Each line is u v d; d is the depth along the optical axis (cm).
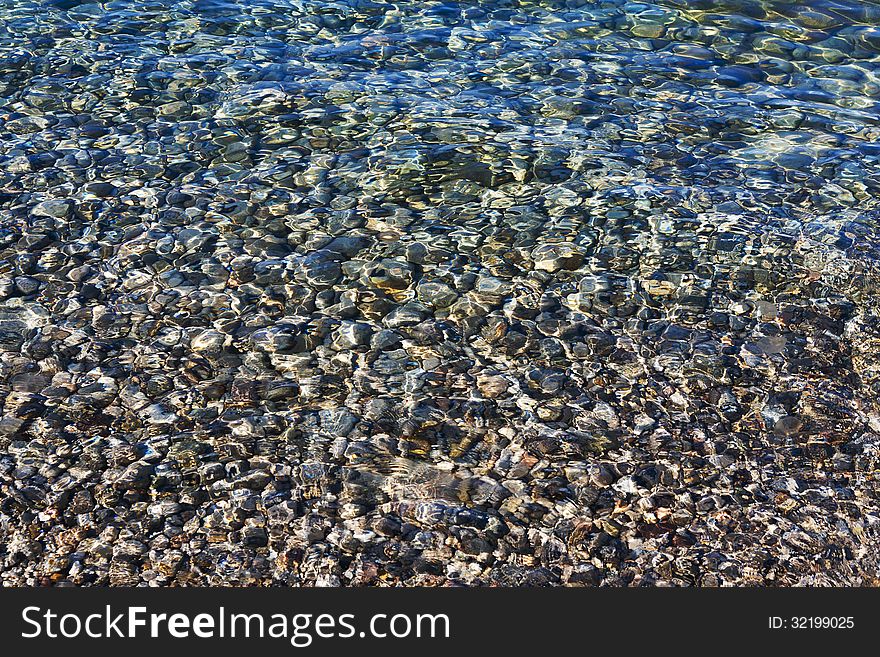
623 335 425
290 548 326
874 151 557
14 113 572
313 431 371
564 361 410
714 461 363
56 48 646
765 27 691
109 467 351
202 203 503
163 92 601
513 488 350
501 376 402
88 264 455
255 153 546
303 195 513
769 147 562
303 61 644
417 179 529
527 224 495
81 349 406
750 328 429
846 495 350
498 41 675
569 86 621
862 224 494
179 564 319
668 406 388
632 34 686
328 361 407
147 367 398
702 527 337
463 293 447
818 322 431
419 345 417
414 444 368
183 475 349
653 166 544
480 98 608
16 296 432
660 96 612
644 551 329
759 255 472
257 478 350
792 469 360
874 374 404
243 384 393
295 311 433
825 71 638
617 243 482
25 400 378
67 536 325
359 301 441
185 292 441
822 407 387
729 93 615
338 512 338
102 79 612
